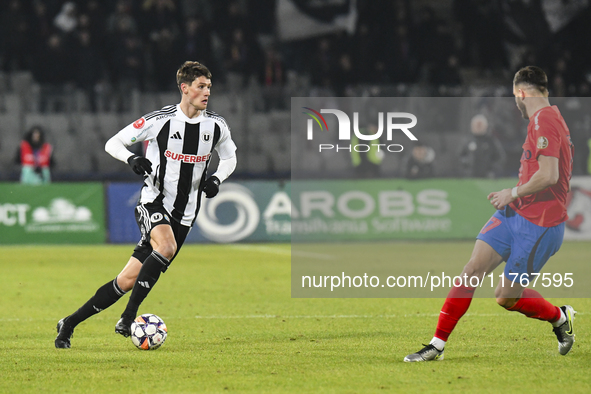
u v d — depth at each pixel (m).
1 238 54.97
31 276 37.88
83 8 75.31
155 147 19.22
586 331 21.88
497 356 17.97
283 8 79.88
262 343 20.08
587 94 78.75
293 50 80.06
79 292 32.19
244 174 64.69
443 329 17.34
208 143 19.47
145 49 72.19
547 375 15.78
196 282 35.69
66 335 19.42
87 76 69.81
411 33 76.44
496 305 28.02
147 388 14.78
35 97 66.12
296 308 27.52
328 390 14.53
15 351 18.92
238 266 42.53
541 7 81.38
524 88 17.50
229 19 76.00
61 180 62.56
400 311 26.73
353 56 75.56
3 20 71.00
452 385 14.89
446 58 75.50
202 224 57.28
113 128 66.44
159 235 18.94
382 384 15.01
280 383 15.15
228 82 72.31
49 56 69.56
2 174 62.06
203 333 21.92
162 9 74.88
